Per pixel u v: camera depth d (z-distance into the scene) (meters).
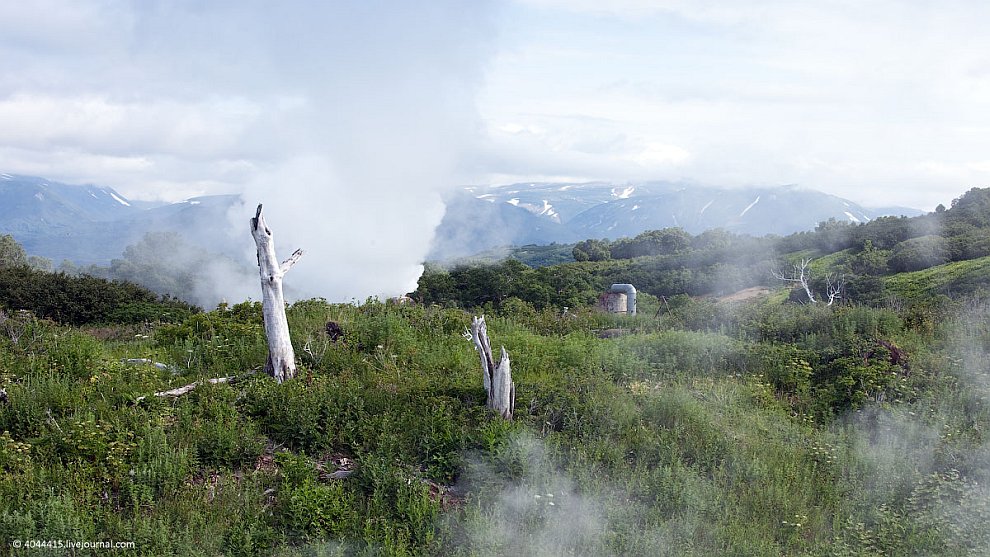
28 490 7.81
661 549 7.65
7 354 12.46
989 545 7.82
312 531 7.83
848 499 9.10
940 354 13.53
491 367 10.68
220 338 14.12
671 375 13.08
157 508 7.89
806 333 15.16
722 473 9.49
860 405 11.81
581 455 9.48
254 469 9.09
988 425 10.80
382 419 10.09
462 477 9.02
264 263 11.98
